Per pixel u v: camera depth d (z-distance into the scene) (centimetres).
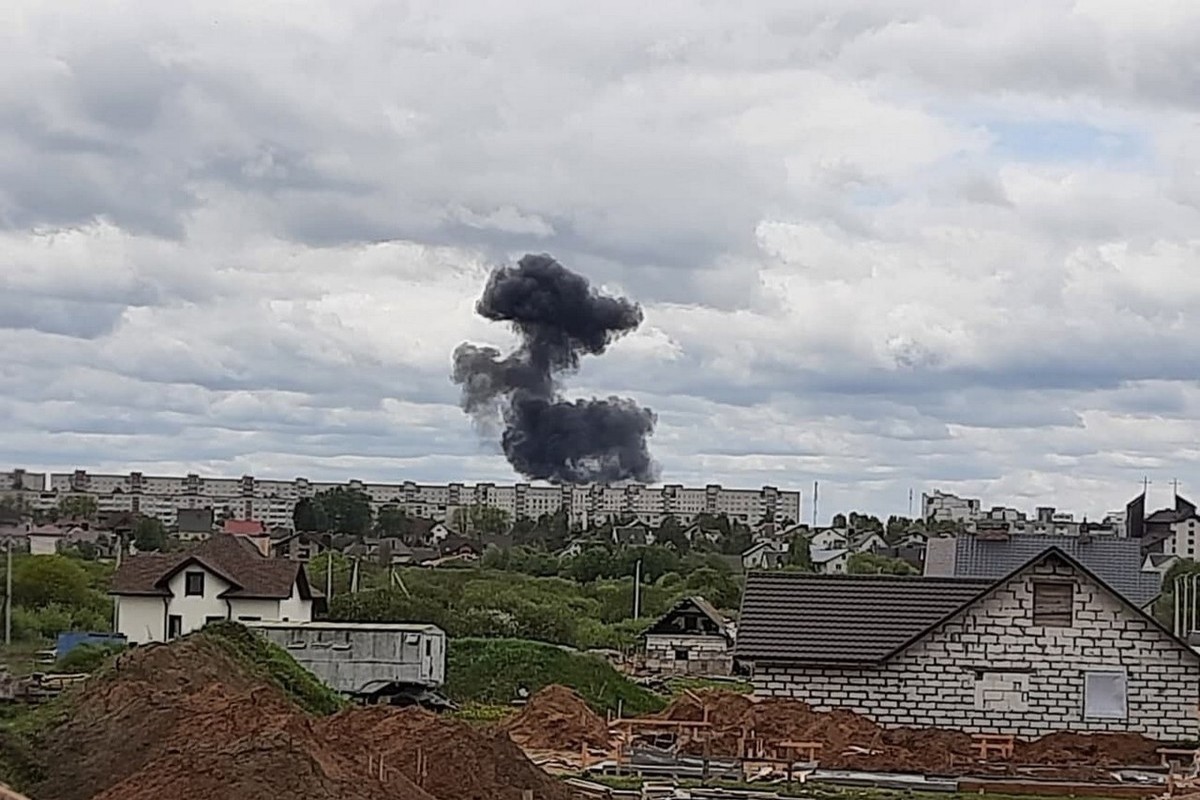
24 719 2861
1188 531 15325
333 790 2108
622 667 6406
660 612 8338
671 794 2964
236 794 2052
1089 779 3350
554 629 6762
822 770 3359
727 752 3628
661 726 3841
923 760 3512
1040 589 3850
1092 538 6081
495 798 2578
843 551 12912
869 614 3938
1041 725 3822
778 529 17738
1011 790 3188
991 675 3844
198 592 5912
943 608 3938
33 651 5394
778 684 3894
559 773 3250
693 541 14588
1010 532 6525
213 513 18538
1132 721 3806
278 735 2184
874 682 3869
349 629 4522
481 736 2709
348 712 3067
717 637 6856
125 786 2184
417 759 2591
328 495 15975
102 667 3391
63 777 2519
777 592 4000
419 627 4659
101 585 7019
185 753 2241
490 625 6619
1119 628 3825
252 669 3553
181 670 3114
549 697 4091
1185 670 3812
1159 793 3164
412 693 4466
